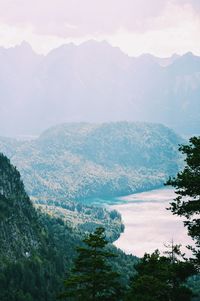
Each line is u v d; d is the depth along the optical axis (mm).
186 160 62969
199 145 63094
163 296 67375
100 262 67250
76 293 67562
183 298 66188
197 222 62844
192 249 64500
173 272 65625
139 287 66875
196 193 61969
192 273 63844
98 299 67188
